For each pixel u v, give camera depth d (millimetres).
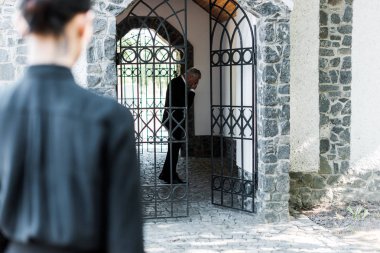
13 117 1374
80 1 1399
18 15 1411
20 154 1354
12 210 1363
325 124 6887
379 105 6902
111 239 1370
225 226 5770
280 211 5988
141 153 10797
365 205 6762
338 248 5004
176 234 5465
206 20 10852
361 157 6926
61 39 1388
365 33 6824
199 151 11039
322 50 6797
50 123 1354
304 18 6469
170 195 6133
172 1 10555
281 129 5922
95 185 1351
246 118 6484
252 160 6293
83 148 1341
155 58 5898
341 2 6770
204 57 10922
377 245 5113
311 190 6824
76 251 1347
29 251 1342
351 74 6848
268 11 5797
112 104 1409
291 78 6559
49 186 1330
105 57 5676
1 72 5820
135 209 1411
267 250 4926
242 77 6266
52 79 1387
